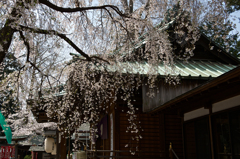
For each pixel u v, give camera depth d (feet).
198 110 21.61
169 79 23.25
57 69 20.63
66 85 22.57
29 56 18.28
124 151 24.12
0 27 15.30
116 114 27.02
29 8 14.20
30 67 18.26
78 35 21.21
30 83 18.95
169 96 25.89
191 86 26.81
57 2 20.38
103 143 33.19
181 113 24.25
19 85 18.88
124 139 26.61
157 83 24.73
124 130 26.81
